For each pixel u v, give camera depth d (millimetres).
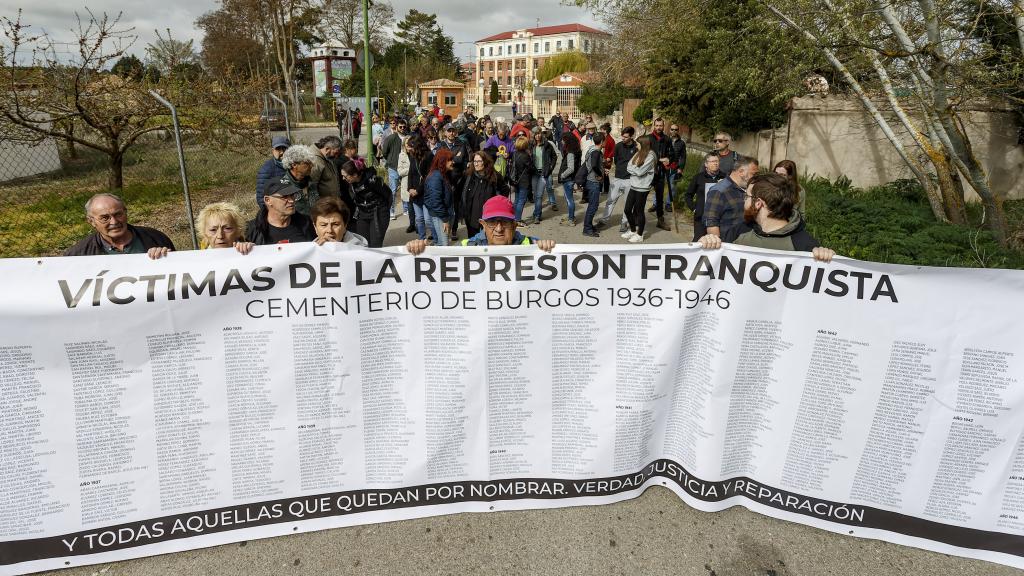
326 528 3045
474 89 95875
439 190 7977
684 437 3236
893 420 2908
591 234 9766
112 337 2682
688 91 19266
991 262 7027
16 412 2619
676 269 3014
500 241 3287
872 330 2869
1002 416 2785
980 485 2865
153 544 2855
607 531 3043
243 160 17953
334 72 48281
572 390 3119
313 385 2930
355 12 59438
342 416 2986
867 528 3027
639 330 3080
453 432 3086
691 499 3230
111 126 13477
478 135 17766
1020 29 7227
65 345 2635
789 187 3348
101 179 15445
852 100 12359
